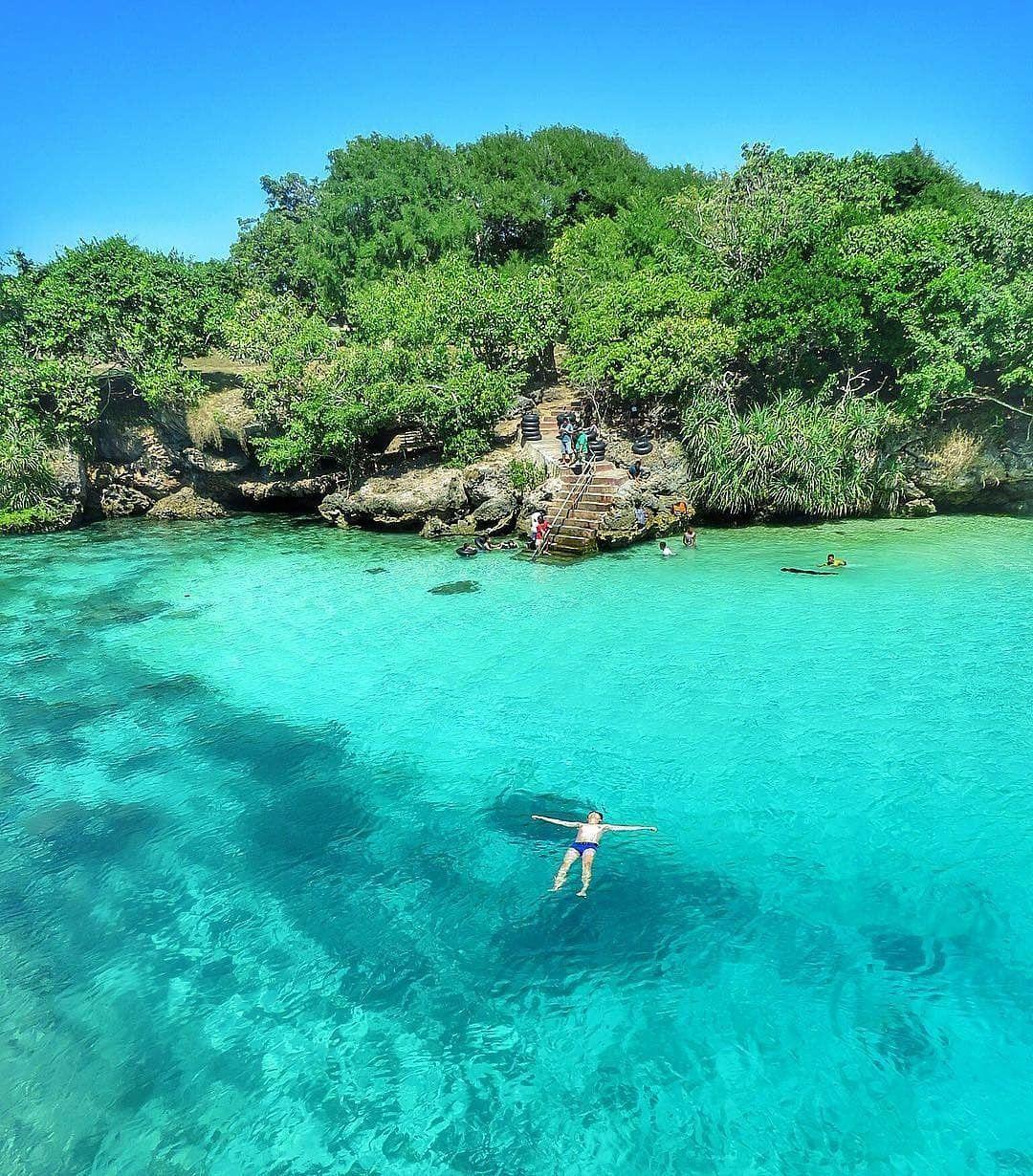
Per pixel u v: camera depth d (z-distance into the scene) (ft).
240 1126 29.53
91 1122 29.96
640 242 159.02
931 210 119.24
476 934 38.96
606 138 217.15
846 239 112.27
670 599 83.82
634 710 60.44
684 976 35.68
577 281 143.74
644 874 42.60
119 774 54.60
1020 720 56.29
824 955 36.47
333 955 38.01
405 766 54.60
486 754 55.42
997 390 110.63
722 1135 28.32
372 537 117.60
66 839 47.60
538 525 102.78
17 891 43.06
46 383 125.08
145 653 75.51
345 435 118.73
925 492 115.24
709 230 134.31
